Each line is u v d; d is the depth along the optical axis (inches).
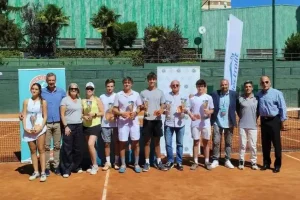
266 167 376.8
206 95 377.7
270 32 1758.1
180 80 427.5
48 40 1758.1
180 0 1989.4
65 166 362.6
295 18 1775.3
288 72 1231.5
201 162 407.5
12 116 1006.4
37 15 1737.2
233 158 423.5
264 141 372.8
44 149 351.3
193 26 1994.3
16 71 1094.4
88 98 365.4
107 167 380.5
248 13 1804.9
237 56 467.5
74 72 1133.1
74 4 1889.8
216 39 1889.8
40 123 347.9
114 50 1868.8
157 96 369.1
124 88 366.3
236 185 329.4
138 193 310.7
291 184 331.3
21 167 404.2
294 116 878.4
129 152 403.2
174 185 330.6
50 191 319.9
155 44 1756.9
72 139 361.7
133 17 1961.1
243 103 371.9
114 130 377.4
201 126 378.0
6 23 1520.7
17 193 317.1
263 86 362.3
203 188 322.0
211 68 1181.1
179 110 374.0
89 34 1910.7
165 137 382.0
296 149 478.6
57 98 363.3
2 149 542.6
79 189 323.0
